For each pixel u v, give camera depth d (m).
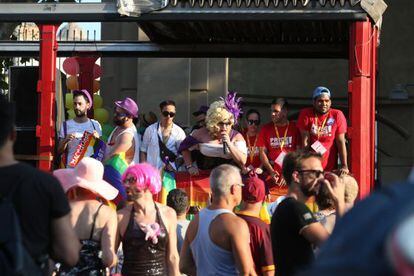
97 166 7.05
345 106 23.83
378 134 23.91
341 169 10.48
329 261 2.23
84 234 6.71
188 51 15.58
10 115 4.64
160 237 6.98
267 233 7.10
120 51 15.74
